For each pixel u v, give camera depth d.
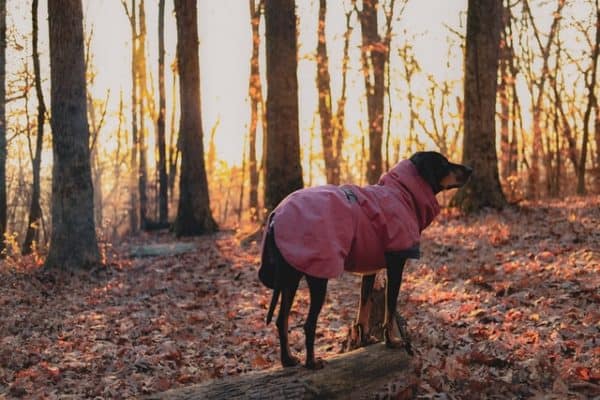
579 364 5.72
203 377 6.52
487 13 14.97
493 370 5.82
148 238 20.70
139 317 9.21
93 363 7.22
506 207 14.76
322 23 26.83
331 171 27.55
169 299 10.41
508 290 8.51
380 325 6.34
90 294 10.95
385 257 5.55
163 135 25.44
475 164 15.02
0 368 7.03
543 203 15.64
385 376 5.51
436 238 12.79
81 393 6.31
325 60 27.28
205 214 19.39
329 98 27.70
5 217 18.00
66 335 8.40
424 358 6.20
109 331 8.52
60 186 12.70
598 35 22.56
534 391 5.37
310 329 5.21
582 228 11.50
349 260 5.55
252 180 28.81
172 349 7.55
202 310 9.59
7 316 9.38
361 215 5.45
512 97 28.42
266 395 4.85
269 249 5.42
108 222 25.78
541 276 8.87
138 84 34.16
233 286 11.09
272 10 15.42
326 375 5.18
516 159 27.22
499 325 7.21
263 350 7.40
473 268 9.92
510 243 11.37
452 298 8.58
